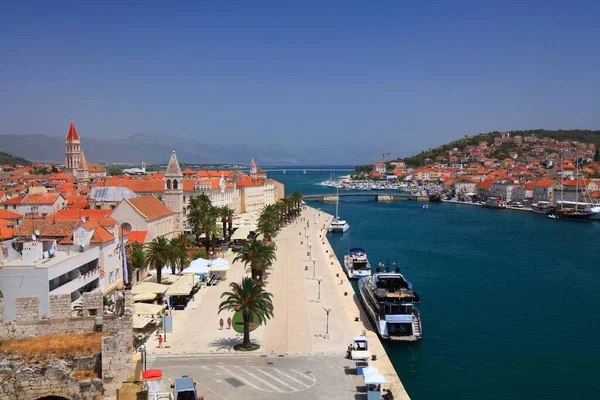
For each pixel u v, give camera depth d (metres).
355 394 61.81
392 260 160.75
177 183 170.62
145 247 131.88
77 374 52.84
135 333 83.12
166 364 70.44
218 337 81.94
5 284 75.62
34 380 51.97
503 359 80.75
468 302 112.25
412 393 69.38
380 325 87.81
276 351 76.00
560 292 120.56
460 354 82.81
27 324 54.62
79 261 88.25
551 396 68.75
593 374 75.44
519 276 137.38
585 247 184.38
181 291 99.25
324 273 135.00
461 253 173.00
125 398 50.84
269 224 171.25
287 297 109.31
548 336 91.00
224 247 164.25
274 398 60.38
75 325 55.50
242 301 76.31
